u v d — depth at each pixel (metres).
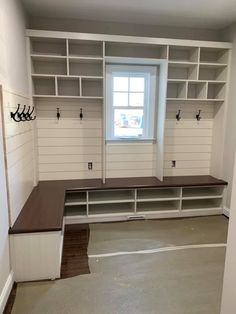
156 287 2.09
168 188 3.68
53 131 3.53
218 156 3.75
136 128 3.80
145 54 3.56
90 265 2.40
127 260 2.49
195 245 2.79
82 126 3.60
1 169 1.91
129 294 2.01
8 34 2.14
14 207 2.21
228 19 3.29
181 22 3.42
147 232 3.10
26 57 2.90
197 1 2.77
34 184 3.24
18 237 2.10
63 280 2.18
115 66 3.53
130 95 3.70
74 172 3.67
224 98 3.56
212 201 3.88
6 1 2.09
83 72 3.48
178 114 3.79
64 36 3.00
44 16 3.21
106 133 3.69
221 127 3.66
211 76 3.80
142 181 3.58
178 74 3.72
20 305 1.89
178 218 3.55
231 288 1.08
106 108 3.62
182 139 3.88
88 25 3.38
